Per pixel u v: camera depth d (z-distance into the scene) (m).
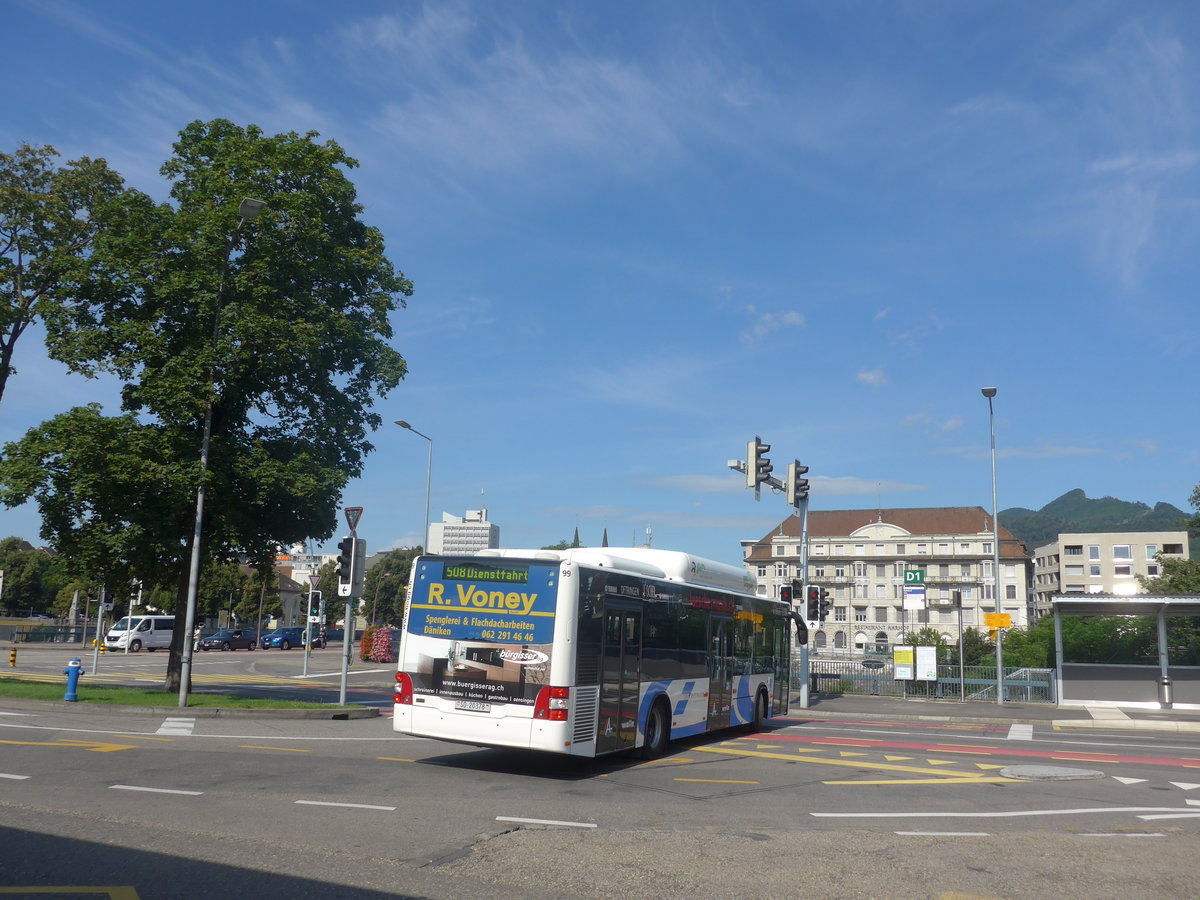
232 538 22.17
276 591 102.19
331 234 24.08
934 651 32.22
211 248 21.42
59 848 7.12
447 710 12.52
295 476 22.08
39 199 26.27
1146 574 129.88
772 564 128.12
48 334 21.95
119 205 22.55
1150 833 9.12
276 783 10.50
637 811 9.76
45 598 109.44
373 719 19.95
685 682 15.87
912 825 9.37
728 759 14.62
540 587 12.46
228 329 21.58
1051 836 8.80
